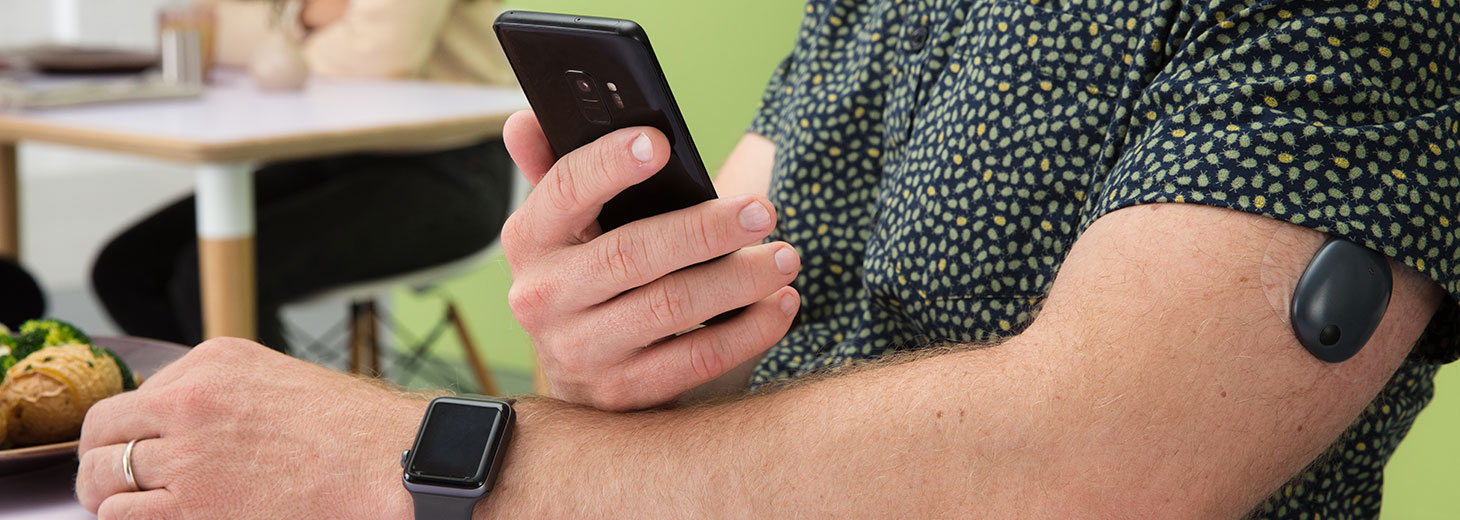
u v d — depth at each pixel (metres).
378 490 0.60
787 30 2.59
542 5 2.89
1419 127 0.54
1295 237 0.52
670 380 0.59
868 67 0.83
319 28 2.56
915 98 0.78
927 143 0.73
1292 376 0.52
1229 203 0.53
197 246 2.04
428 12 2.48
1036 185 0.68
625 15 2.80
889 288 0.74
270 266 2.03
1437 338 0.58
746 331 0.59
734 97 2.71
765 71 2.64
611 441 0.59
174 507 0.62
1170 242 0.53
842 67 0.86
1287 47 0.55
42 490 0.69
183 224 2.19
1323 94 0.54
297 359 0.68
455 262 2.25
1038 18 0.70
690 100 2.77
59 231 4.47
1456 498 1.75
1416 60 0.55
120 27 5.15
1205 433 0.51
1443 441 1.75
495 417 0.59
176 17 2.13
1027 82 0.69
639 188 0.55
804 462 0.55
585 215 0.55
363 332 2.43
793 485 0.55
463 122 1.83
